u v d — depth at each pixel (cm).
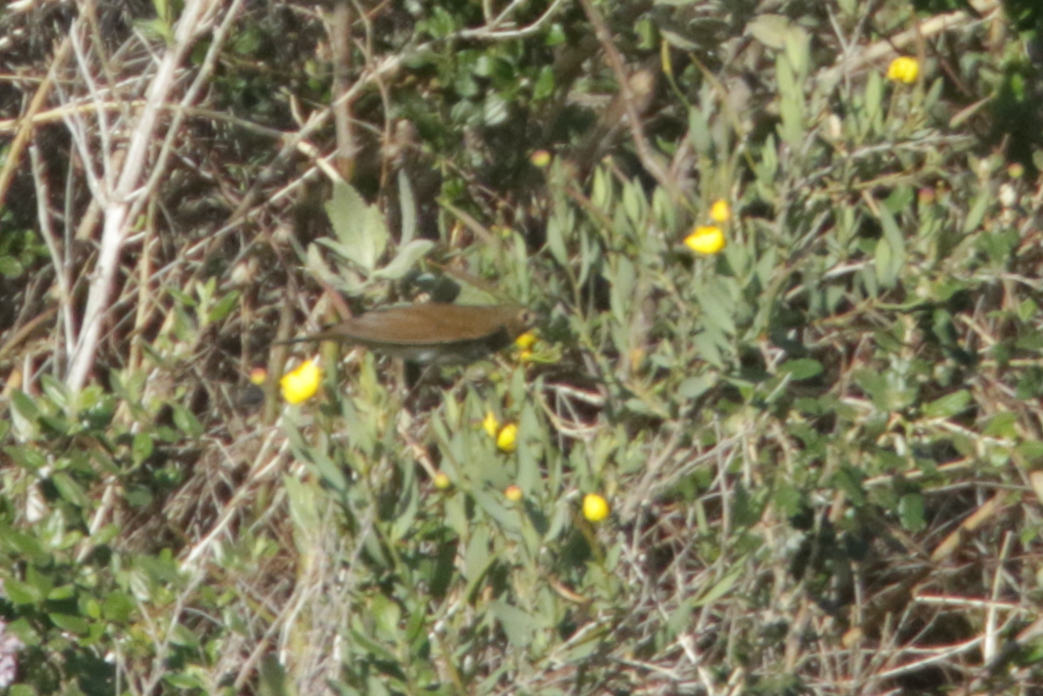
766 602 611
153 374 691
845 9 716
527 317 475
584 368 638
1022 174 718
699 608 652
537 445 522
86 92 819
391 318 461
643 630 570
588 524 504
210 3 721
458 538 548
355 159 780
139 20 726
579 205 709
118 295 803
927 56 757
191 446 661
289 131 818
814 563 636
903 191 629
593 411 752
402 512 501
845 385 652
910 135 614
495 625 539
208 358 767
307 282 789
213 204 810
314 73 794
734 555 592
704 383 545
